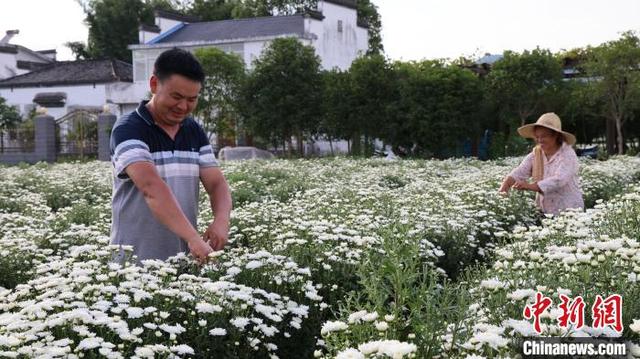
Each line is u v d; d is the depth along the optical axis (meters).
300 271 3.95
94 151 31.39
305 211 7.13
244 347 3.38
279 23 36.41
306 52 27.33
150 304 3.40
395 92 25.20
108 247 3.71
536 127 6.55
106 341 3.05
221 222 3.78
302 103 26.80
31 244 5.23
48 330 3.12
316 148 31.38
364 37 38.81
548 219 5.47
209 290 3.35
